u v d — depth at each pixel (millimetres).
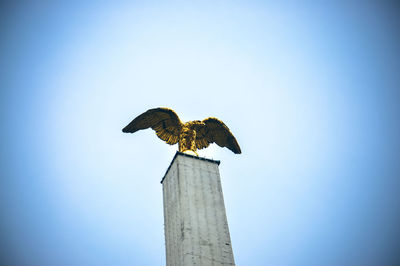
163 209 28469
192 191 26453
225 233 25328
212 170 28438
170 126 30688
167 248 26156
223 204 26844
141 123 29844
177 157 27906
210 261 23562
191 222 24828
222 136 31688
